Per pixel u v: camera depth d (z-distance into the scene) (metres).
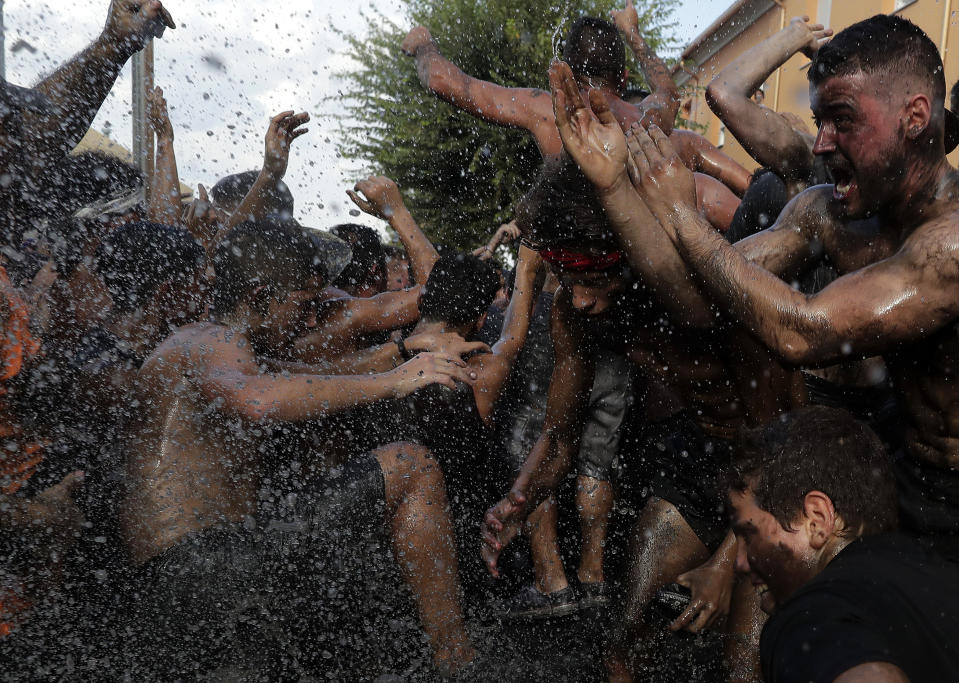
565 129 1.75
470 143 12.48
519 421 3.29
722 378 2.24
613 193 1.79
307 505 2.45
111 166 3.38
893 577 1.34
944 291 1.59
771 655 1.28
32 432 2.40
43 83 3.08
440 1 12.88
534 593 3.09
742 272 1.73
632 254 1.87
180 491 2.36
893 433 2.01
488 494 3.12
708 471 2.42
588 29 2.95
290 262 2.63
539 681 2.58
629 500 3.30
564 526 3.43
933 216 1.68
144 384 2.44
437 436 2.89
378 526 2.49
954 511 1.83
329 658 2.40
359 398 2.48
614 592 3.16
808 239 1.99
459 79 3.08
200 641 2.28
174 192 3.75
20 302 2.46
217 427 2.43
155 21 3.20
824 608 1.28
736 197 3.39
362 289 3.81
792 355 1.70
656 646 2.50
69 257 2.86
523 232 2.17
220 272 2.62
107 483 2.39
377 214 3.77
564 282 2.23
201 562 2.27
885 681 1.12
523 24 12.58
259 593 2.32
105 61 3.15
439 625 2.52
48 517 2.32
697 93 14.09
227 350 2.47
